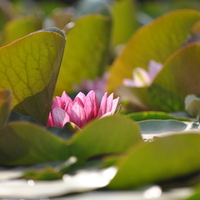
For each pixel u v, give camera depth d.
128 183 2.39
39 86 2.57
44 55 2.55
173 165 2.40
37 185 2.38
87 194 2.37
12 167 2.47
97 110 2.57
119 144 2.46
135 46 3.00
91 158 2.46
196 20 2.96
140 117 2.69
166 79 2.82
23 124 2.44
